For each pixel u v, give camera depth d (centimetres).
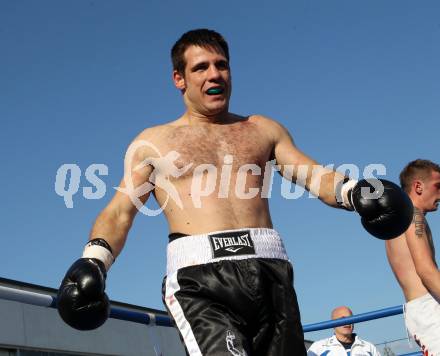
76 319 263
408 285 459
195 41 323
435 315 444
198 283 288
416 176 460
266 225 310
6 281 1502
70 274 270
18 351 1590
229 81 324
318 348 763
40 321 1680
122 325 1955
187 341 286
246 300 285
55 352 1697
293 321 290
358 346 746
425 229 432
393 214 276
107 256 288
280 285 294
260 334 289
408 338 465
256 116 337
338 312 763
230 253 292
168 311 300
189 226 304
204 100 319
